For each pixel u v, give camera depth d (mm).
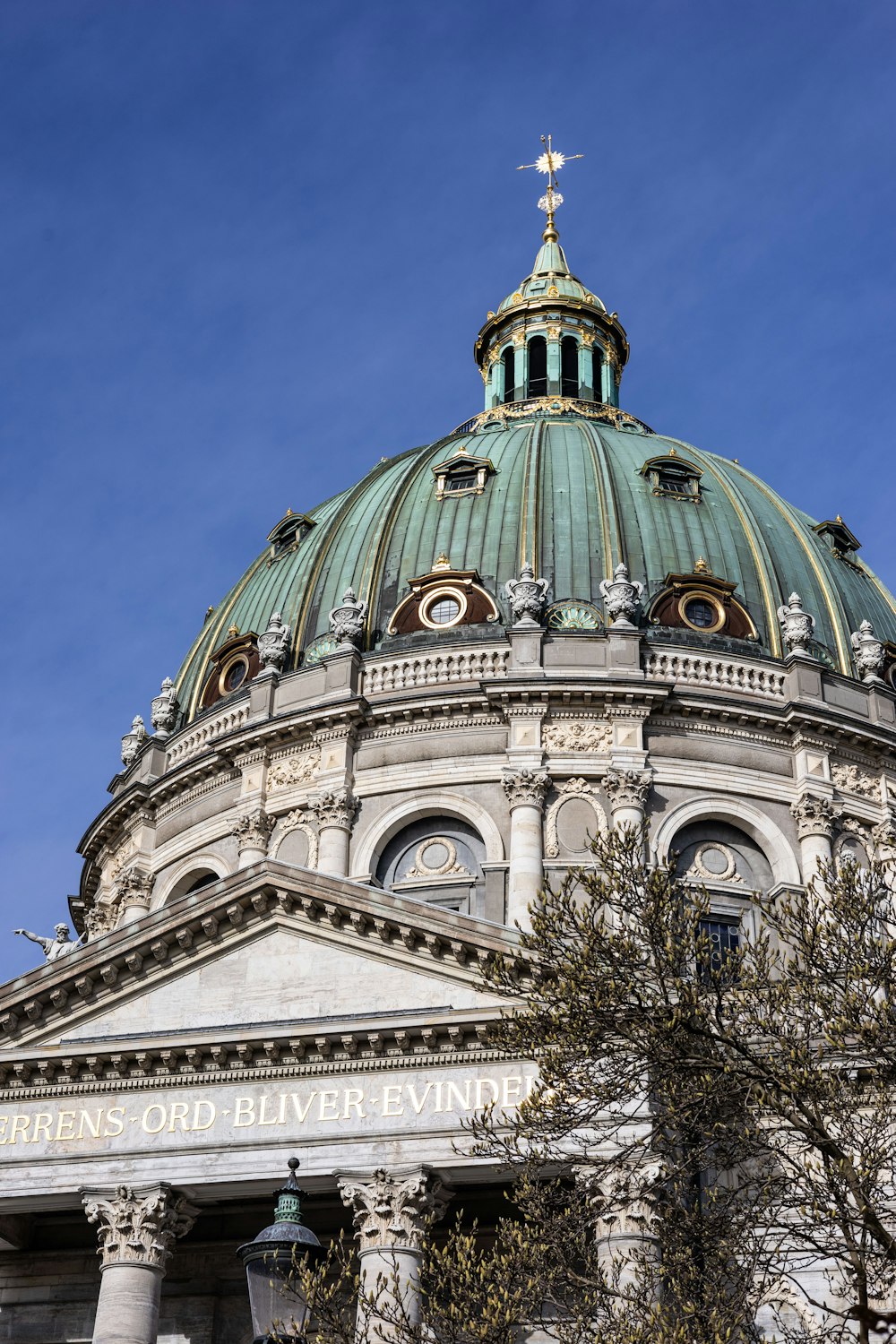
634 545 58219
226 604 64750
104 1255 37750
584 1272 31625
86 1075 39438
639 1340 26531
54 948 49906
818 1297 35844
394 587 58562
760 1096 27672
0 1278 42688
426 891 52312
